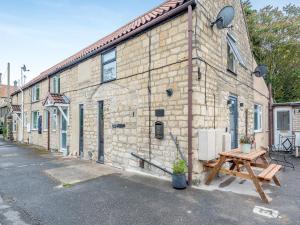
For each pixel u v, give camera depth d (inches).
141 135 287.4
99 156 370.0
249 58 424.8
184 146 237.0
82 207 181.8
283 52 788.6
